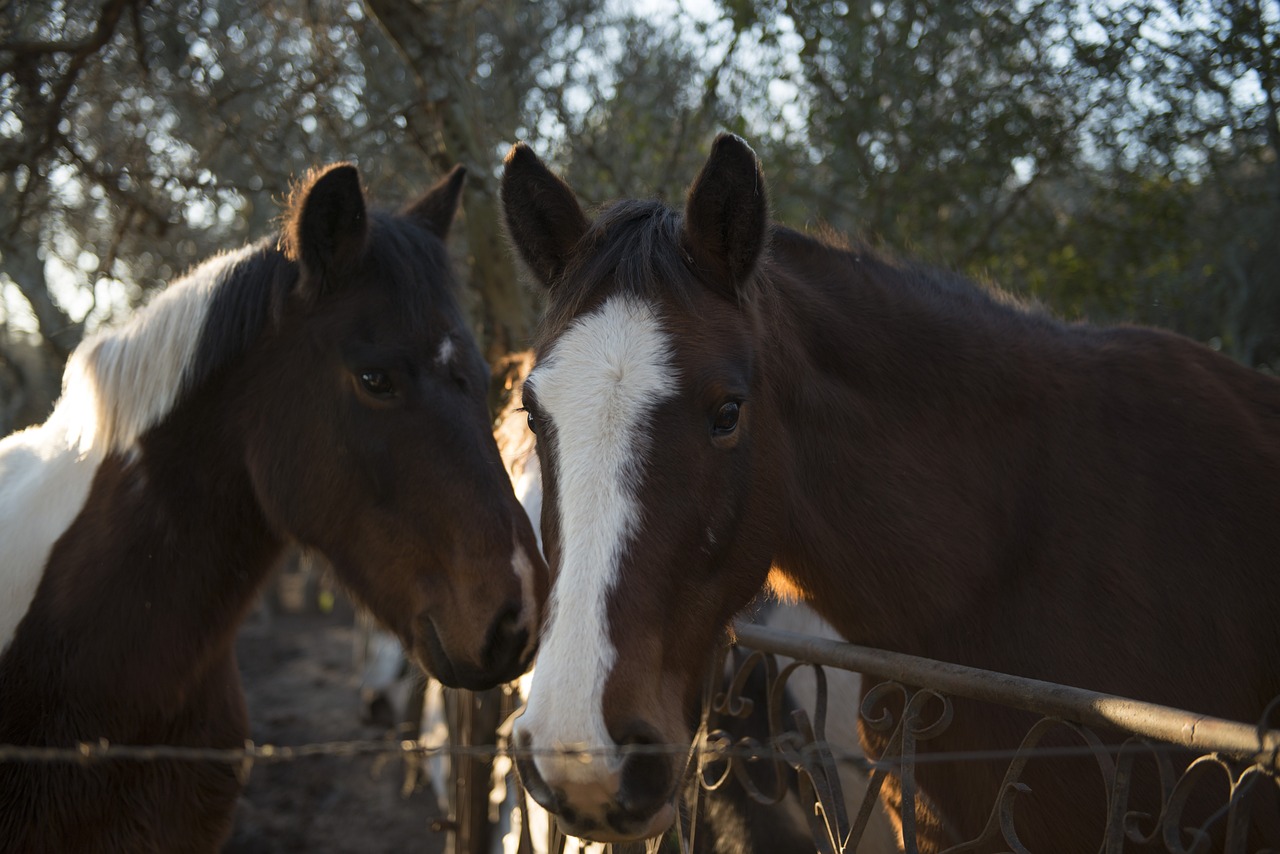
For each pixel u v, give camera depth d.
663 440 1.52
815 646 1.99
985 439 1.95
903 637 1.93
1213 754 1.31
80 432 2.48
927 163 5.36
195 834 2.54
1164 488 1.91
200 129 5.24
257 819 5.77
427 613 2.28
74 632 2.28
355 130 5.96
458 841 3.83
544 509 1.63
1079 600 1.84
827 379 1.94
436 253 2.51
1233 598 1.85
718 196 1.69
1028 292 5.36
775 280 1.95
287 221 2.50
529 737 1.40
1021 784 1.62
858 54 5.23
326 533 2.40
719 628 1.72
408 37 4.54
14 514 2.45
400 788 6.31
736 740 2.71
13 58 3.91
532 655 2.27
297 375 2.39
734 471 1.64
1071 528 1.89
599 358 1.55
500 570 2.22
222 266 2.53
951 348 1.99
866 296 2.03
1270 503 1.91
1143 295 5.20
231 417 2.43
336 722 7.77
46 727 2.24
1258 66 4.38
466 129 4.59
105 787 2.28
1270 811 1.77
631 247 1.68
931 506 1.91
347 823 5.77
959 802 1.91
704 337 1.60
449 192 2.78
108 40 3.89
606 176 6.27
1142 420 1.98
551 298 1.80
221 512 2.44
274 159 5.43
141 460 2.39
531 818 2.96
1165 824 1.38
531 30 7.09
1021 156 5.16
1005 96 5.15
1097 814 1.75
